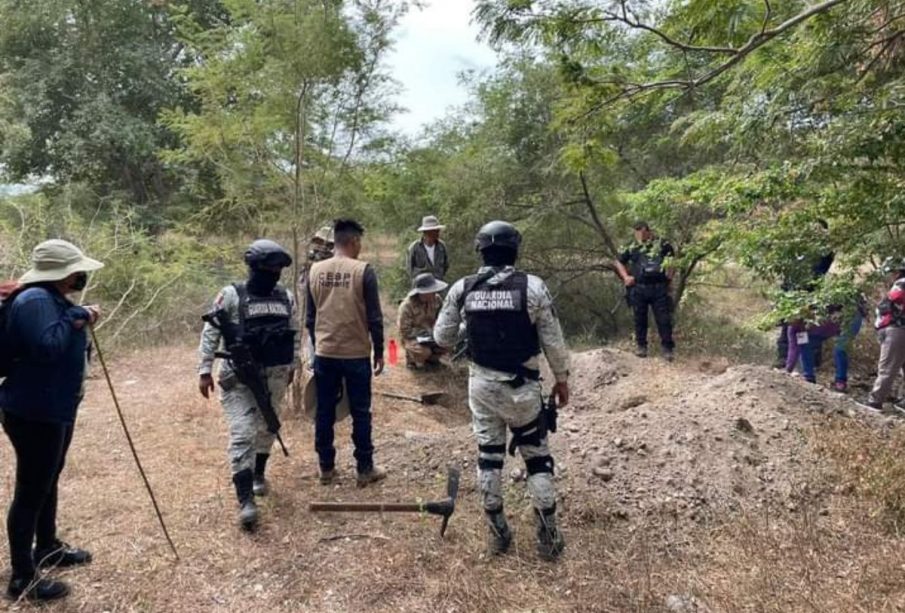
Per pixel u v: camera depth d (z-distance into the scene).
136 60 14.84
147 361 8.59
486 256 3.75
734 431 4.83
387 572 3.49
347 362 4.51
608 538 3.83
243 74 6.65
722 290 12.23
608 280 12.49
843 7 4.34
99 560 3.58
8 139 12.75
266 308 4.16
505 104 11.77
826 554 3.61
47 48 14.97
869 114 4.23
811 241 4.70
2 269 9.09
